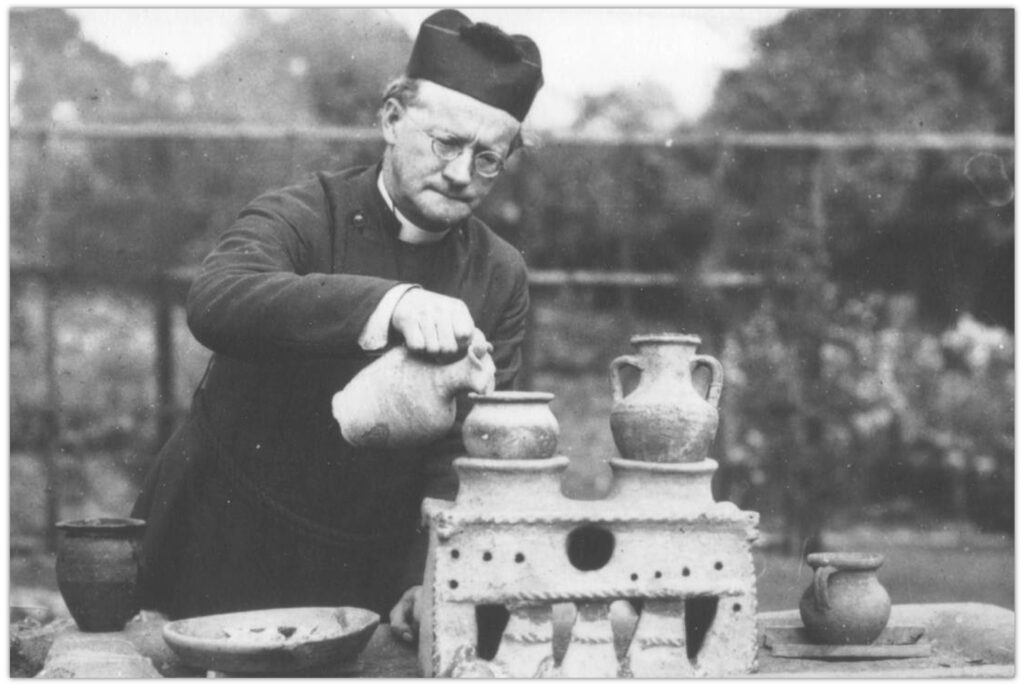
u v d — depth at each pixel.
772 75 6.33
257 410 2.31
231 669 1.72
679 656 1.81
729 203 6.10
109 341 5.99
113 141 5.82
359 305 1.80
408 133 2.12
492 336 2.36
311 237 2.18
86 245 5.82
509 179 6.00
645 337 1.90
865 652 2.02
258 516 2.33
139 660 1.93
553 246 6.07
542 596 1.76
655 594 1.79
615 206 6.05
